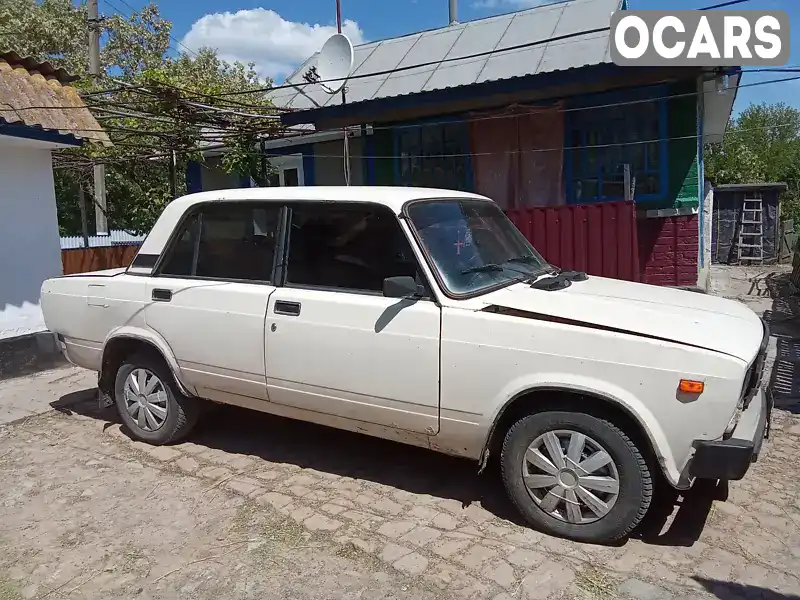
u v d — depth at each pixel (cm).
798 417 516
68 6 2512
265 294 409
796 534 342
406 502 385
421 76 1016
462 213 415
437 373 349
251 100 1112
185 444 486
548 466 336
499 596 292
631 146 821
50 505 395
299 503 386
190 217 462
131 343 480
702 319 334
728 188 1952
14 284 725
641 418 306
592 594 292
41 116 732
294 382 400
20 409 587
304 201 411
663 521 357
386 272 375
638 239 822
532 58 935
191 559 331
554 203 877
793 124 3728
